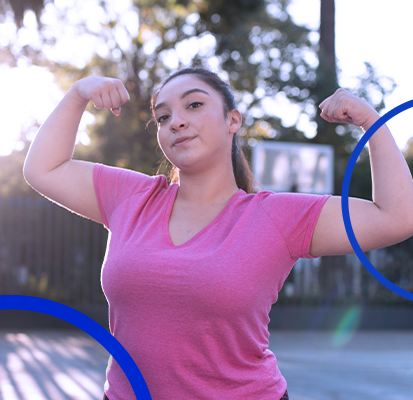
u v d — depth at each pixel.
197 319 1.42
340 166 17.14
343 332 9.39
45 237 8.97
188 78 1.63
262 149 12.73
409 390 4.93
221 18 15.20
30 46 13.79
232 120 1.69
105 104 1.69
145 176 1.72
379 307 9.88
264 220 1.50
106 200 1.69
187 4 14.58
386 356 6.96
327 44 15.12
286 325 9.48
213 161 1.61
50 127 1.73
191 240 1.52
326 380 5.33
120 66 14.72
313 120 16.69
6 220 8.83
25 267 8.84
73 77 14.52
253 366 1.47
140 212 1.63
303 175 12.84
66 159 1.77
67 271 9.00
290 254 1.50
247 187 1.90
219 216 1.57
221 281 1.40
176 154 1.60
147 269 1.45
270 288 1.48
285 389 1.54
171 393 1.47
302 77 16.47
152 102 1.78
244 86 16.16
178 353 1.45
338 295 9.90
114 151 13.93
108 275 1.51
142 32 14.87
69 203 1.74
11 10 12.38
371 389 4.96
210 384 1.46
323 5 15.02
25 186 13.33
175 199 1.65
